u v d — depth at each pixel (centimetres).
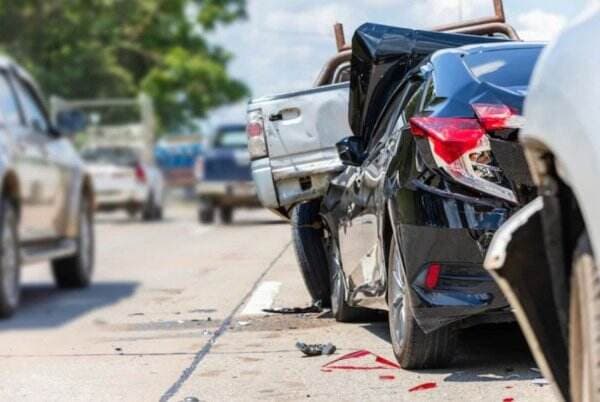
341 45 2202
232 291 2325
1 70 2259
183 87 9856
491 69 1412
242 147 5278
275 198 2030
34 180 2275
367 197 1545
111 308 2198
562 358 886
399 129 1457
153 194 5559
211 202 5075
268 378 1453
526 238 873
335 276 1844
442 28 2020
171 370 1527
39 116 2439
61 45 8788
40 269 3184
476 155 1312
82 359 1627
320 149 2020
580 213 843
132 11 9181
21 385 1460
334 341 1689
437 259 1318
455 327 1387
